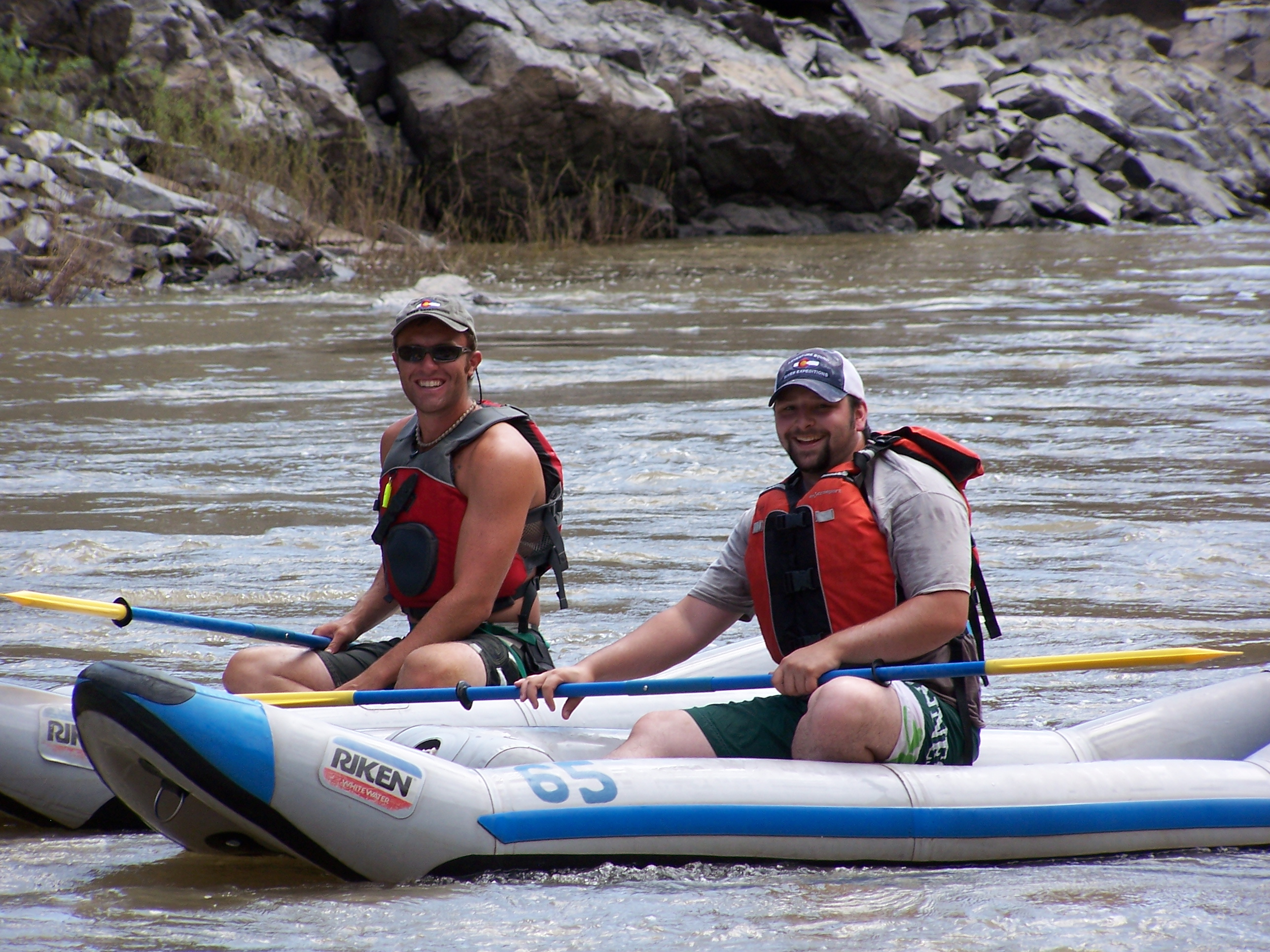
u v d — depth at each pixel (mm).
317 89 92875
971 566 13133
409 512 14812
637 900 11219
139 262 68188
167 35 85438
